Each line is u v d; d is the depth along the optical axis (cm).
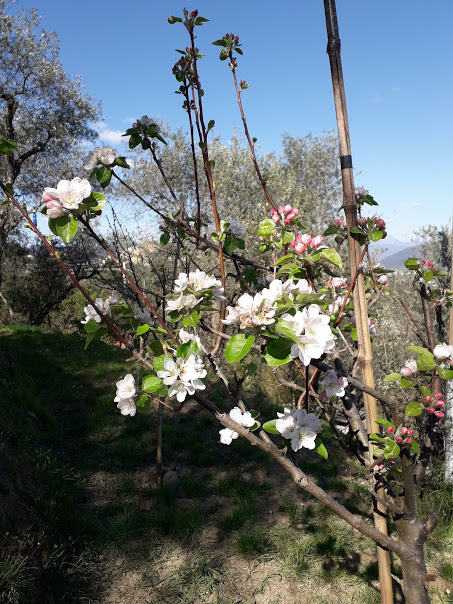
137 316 169
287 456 177
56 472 446
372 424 197
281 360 131
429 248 883
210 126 207
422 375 184
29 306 1497
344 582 355
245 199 1339
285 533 401
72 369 796
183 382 141
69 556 355
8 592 283
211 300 169
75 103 1196
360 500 475
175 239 265
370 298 231
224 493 461
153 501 436
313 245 190
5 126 1134
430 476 484
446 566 373
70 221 138
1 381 556
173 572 352
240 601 330
